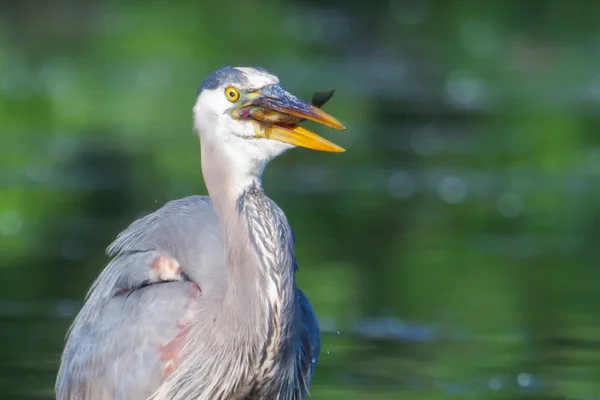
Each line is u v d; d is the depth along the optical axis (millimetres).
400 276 13352
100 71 29250
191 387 7430
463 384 9773
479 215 16578
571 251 14609
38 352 10406
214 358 7387
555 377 9945
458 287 12898
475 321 11664
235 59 31469
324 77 28453
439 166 19891
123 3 36875
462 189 18188
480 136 22375
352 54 33000
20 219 15703
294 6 37562
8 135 22156
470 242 15141
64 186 17594
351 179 18891
